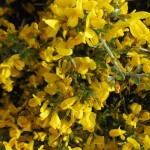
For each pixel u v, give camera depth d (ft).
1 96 2.02
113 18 1.56
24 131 1.79
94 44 1.53
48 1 2.05
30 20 2.19
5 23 2.03
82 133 1.76
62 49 1.55
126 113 1.77
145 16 1.53
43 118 1.64
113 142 1.75
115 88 1.70
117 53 1.65
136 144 1.66
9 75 1.72
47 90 1.66
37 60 1.77
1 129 1.80
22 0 2.25
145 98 1.86
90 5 1.48
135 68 1.72
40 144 1.77
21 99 1.90
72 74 1.65
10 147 1.69
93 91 1.63
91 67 1.59
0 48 1.82
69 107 1.60
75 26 1.51
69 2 1.51
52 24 1.50
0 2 2.20
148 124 1.80
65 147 1.71
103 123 1.79
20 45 1.75
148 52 1.68
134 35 1.55
